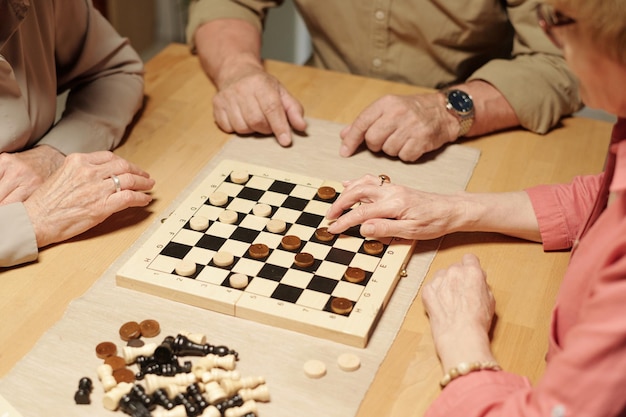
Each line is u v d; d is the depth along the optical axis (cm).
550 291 143
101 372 119
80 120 178
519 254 153
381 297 136
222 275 140
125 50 200
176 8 376
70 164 154
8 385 119
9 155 159
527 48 208
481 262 150
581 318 97
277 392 119
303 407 117
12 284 141
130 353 123
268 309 132
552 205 154
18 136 162
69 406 116
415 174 176
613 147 112
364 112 182
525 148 189
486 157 185
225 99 193
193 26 229
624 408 93
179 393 117
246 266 142
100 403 117
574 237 153
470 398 112
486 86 194
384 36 229
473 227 154
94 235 155
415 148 178
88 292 139
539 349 130
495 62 202
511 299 141
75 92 189
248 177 168
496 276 147
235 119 189
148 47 386
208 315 134
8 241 143
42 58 171
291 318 130
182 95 208
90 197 152
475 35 221
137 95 194
